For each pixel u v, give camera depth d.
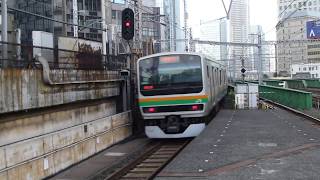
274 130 17.02
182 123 19.00
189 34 54.56
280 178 9.16
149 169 13.48
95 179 12.70
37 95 14.23
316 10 43.12
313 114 24.78
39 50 16.31
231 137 15.27
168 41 56.91
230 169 10.20
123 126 20.42
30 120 14.26
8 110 12.55
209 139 14.95
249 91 30.06
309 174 9.46
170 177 9.62
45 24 48.78
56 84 15.41
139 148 18.17
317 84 56.72
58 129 16.11
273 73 95.44
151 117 19.16
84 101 18.56
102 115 20.77
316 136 15.16
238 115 24.06
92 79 18.94
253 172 9.79
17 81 13.02
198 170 10.22
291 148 12.77
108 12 46.88
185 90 18.89
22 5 48.03
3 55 13.38
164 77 19.06
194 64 18.97
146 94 19.17
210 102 20.45
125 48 27.36
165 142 19.61
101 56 21.05
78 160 15.35
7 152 11.20
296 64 77.06
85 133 16.02
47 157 13.20
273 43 58.75
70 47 24.03
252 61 82.94
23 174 11.88
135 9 27.45
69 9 49.66
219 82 27.52
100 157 16.36
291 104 30.72
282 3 43.34
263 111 26.92
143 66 19.31
